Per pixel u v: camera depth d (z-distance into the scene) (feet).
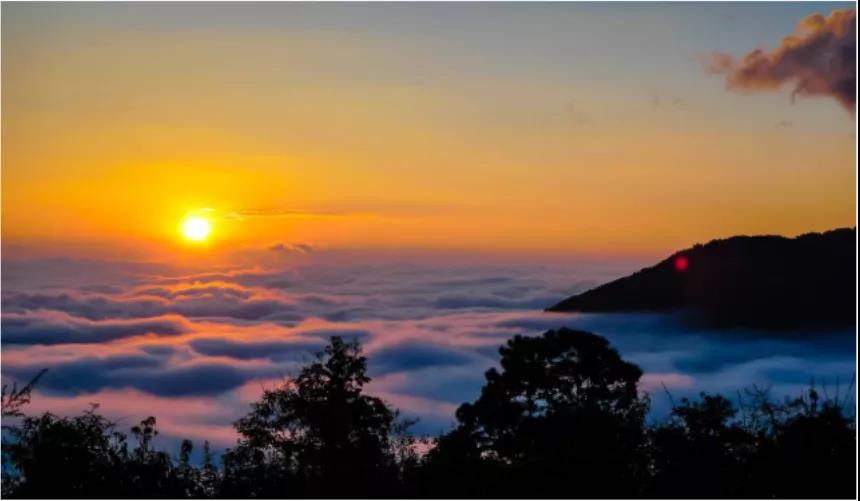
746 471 68.13
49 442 68.33
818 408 69.46
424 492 70.33
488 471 70.49
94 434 70.90
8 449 67.77
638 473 69.97
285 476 72.13
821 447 66.69
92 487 68.44
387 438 75.92
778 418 70.23
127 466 71.00
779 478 66.95
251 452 73.77
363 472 72.23
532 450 70.08
